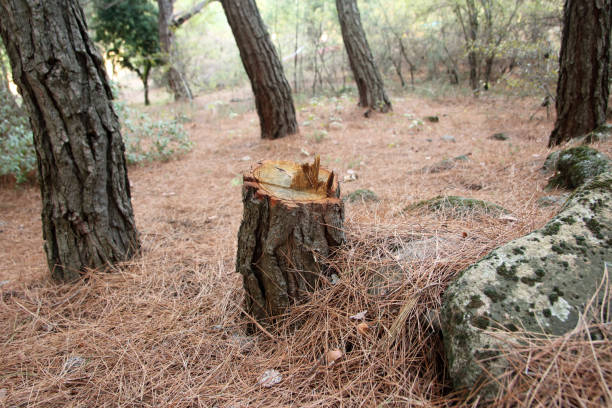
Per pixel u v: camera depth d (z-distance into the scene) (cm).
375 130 790
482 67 1296
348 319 184
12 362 195
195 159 673
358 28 953
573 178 338
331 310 189
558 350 119
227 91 1622
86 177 251
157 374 183
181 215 413
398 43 1413
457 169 478
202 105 1343
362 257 211
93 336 212
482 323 133
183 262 292
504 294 139
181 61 1465
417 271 190
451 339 139
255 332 208
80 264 269
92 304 245
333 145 688
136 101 1791
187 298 246
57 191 250
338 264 203
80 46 233
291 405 158
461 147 609
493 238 210
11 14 213
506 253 154
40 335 218
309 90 1417
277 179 202
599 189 170
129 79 2281
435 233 225
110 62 1623
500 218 243
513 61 1017
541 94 923
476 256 192
